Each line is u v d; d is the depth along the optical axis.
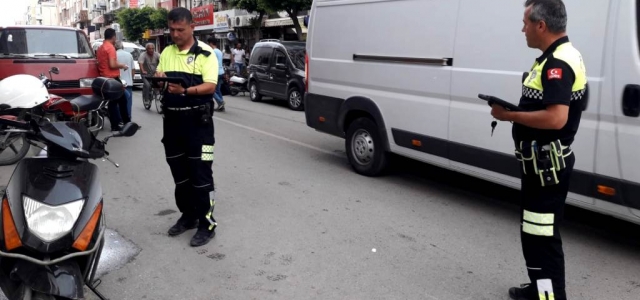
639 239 4.90
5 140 4.31
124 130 3.43
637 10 4.01
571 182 4.50
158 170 6.95
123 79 9.73
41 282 2.71
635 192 4.08
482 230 5.04
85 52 9.91
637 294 3.85
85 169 3.10
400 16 5.93
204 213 4.56
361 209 5.57
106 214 5.27
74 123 3.23
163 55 4.46
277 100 16.56
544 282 3.42
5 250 2.81
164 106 4.39
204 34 33.47
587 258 4.47
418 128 5.85
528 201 3.38
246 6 21.94
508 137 4.91
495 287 3.92
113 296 3.69
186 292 3.77
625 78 4.04
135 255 4.35
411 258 4.38
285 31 25.80
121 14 42.31
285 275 4.05
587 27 4.27
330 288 3.85
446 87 5.43
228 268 4.15
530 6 3.22
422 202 5.84
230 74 17.72
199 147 4.39
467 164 5.38
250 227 5.00
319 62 7.24
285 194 6.03
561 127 3.08
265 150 8.38
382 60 6.20
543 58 3.21
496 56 4.91
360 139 6.79
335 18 6.92
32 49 9.38
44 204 2.78
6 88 3.26
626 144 4.08
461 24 5.23
